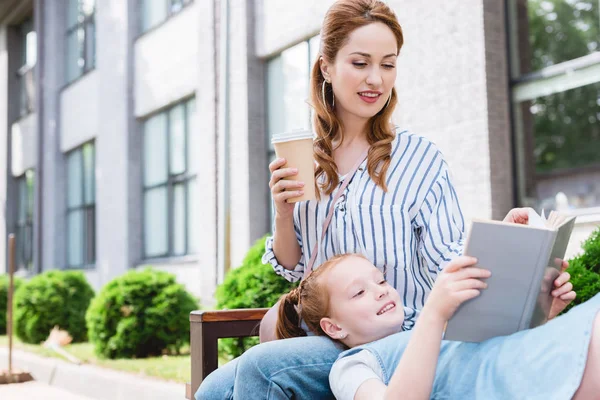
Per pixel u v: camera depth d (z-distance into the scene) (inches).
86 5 522.3
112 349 267.0
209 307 336.2
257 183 329.7
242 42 332.8
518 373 58.7
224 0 259.8
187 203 394.6
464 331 63.1
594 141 556.1
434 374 61.8
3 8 631.8
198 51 364.2
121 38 447.2
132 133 438.6
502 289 61.4
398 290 86.8
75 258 539.2
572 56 510.6
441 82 225.1
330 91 96.0
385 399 62.4
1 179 666.2
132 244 435.5
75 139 527.5
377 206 87.4
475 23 215.9
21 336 357.1
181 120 400.8
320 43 93.7
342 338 78.7
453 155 221.1
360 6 89.0
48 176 564.7
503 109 216.2
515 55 221.6
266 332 91.4
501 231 59.9
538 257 60.7
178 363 240.8
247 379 77.3
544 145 575.5
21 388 256.2
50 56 566.3
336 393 71.4
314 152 92.0
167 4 410.6
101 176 470.9
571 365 55.5
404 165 89.3
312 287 80.9
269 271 191.3
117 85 450.9
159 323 264.1
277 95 325.4
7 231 652.7
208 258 352.2
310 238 92.7
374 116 92.2
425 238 87.3
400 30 90.0
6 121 654.5
